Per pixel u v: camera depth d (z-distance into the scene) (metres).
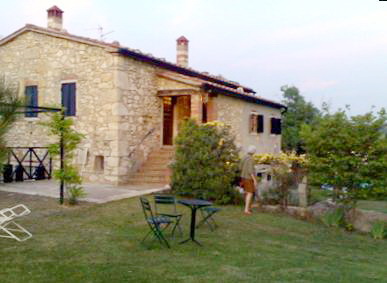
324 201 9.41
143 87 12.16
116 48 11.02
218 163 9.43
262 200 9.32
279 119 18.94
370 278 4.68
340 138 8.02
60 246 5.46
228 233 6.66
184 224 7.16
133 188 10.59
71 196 8.52
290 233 7.10
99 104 11.51
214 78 16.06
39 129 12.88
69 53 12.18
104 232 6.28
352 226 7.95
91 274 4.35
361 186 8.03
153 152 12.57
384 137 7.86
